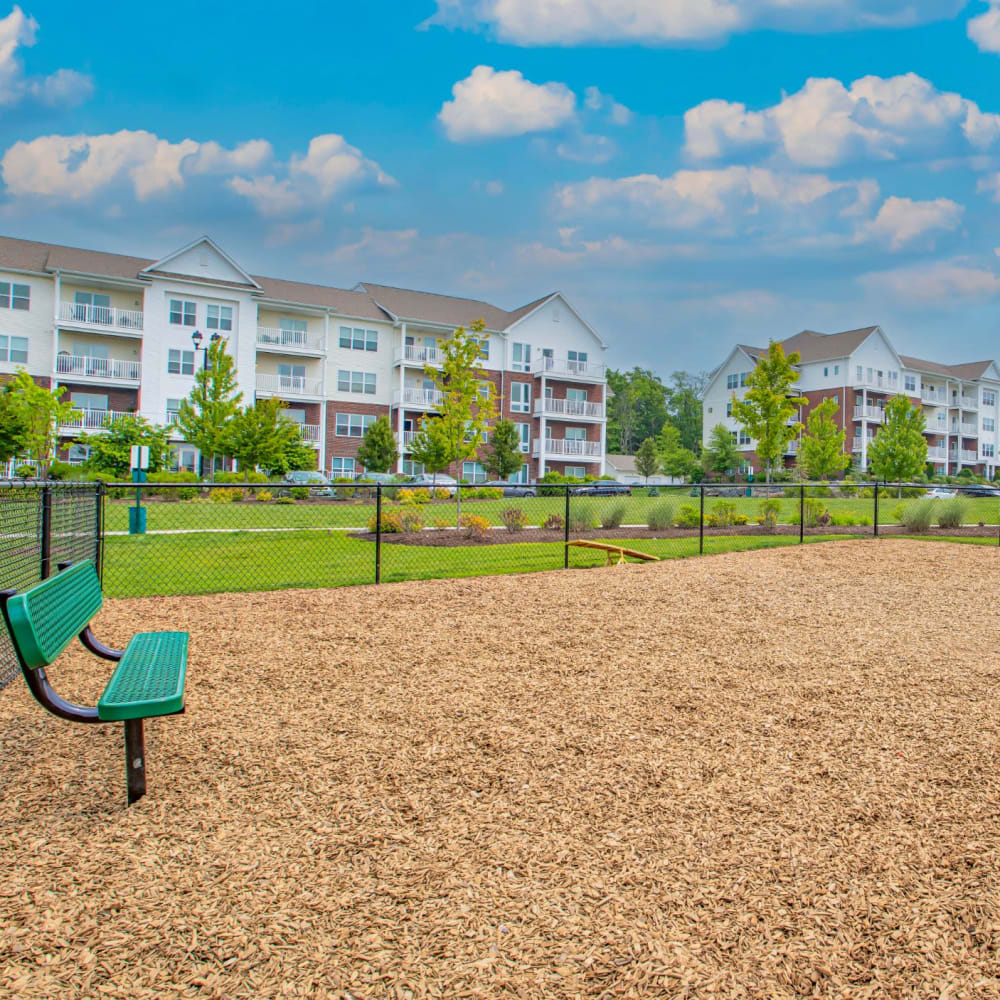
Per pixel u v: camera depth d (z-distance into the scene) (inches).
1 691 174.6
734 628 246.2
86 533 309.1
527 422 1777.8
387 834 112.7
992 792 127.9
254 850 107.7
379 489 334.0
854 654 216.1
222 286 1400.1
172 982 80.6
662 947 87.5
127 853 106.3
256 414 1128.2
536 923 91.6
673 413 3631.9
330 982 81.0
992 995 80.1
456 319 1685.5
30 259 1317.7
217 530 570.6
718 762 140.3
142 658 142.1
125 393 1359.5
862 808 122.3
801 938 89.4
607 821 117.5
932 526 716.0
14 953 84.4
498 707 168.9
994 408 2652.6
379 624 247.1
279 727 155.7
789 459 2146.9
